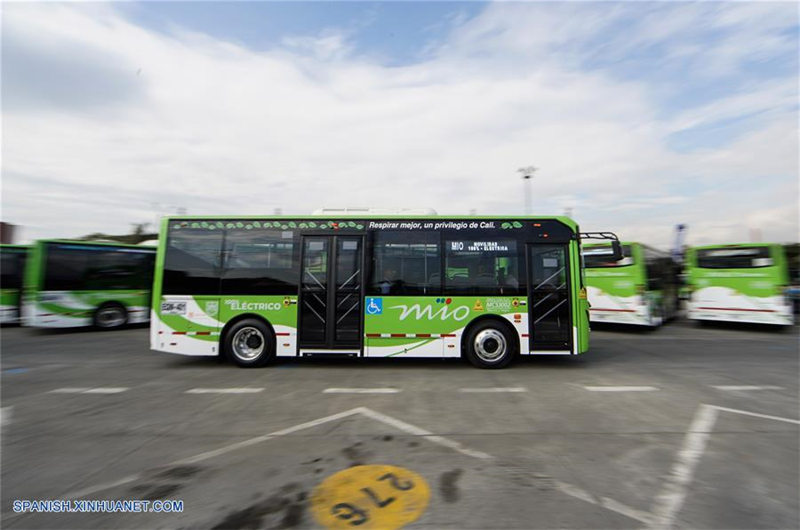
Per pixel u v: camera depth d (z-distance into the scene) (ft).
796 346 32.94
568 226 24.99
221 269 25.02
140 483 10.73
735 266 41.93
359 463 11.80
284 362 26.45
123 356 28.76
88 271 41.98
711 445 13.02
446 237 25.00
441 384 20.76
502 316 24.45
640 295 39.40
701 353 29.73
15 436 13.89
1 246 45.14
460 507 9.55
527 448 12.80
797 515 9.21
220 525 8.91
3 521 9.07
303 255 25.00
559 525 8.86
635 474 11.12
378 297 24.63
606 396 18.53
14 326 47.19
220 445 13.10
